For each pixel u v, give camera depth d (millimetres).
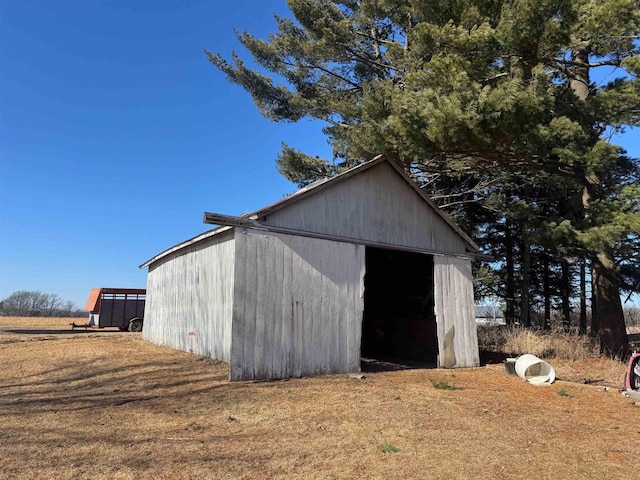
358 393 7441
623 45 9383
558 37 8695
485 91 8883
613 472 4219
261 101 19969
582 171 11352
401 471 4145
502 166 11641
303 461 4367
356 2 19891
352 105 16812
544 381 8844
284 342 8719
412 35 10164
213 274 11234
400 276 13969
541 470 4238
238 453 4574
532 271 22781
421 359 12836
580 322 23656
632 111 9992
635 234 10273
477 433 5332
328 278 9492
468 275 12031
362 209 10305
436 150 10242
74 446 4762
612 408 6785
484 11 9914
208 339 11156
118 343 15016
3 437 5066
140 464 4266
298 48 18438
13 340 16062
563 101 10438
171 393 7312
